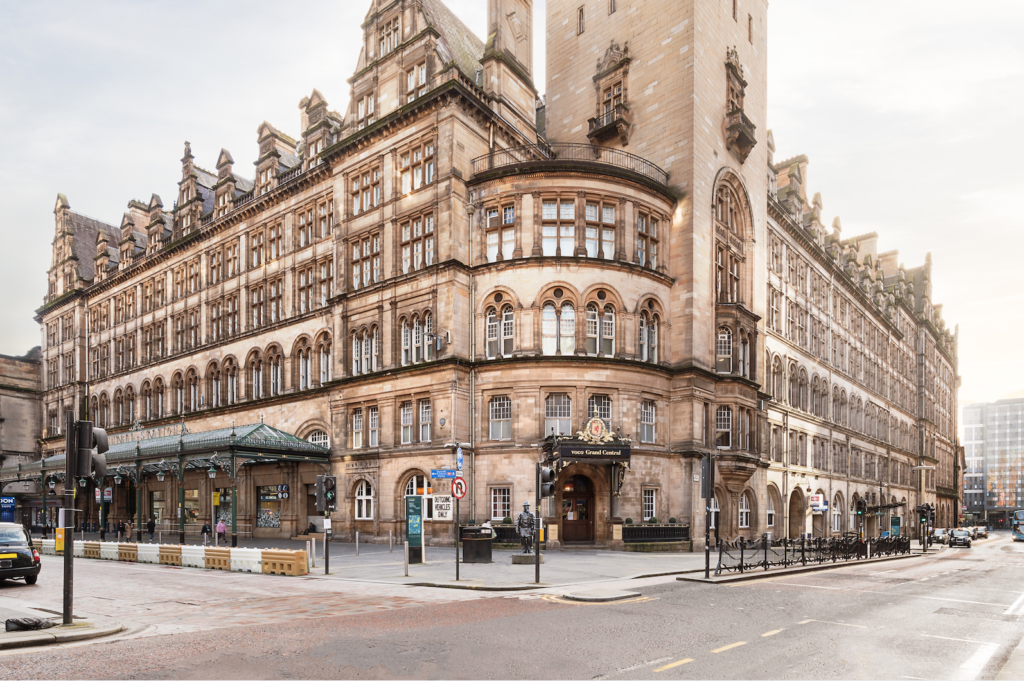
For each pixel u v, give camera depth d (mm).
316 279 41938
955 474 108875
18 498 65000
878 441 67188
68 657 10055
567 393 32062
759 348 43031
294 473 40812
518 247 33219
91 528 55719
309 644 10906
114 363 60344
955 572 26719
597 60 43031
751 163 43812
